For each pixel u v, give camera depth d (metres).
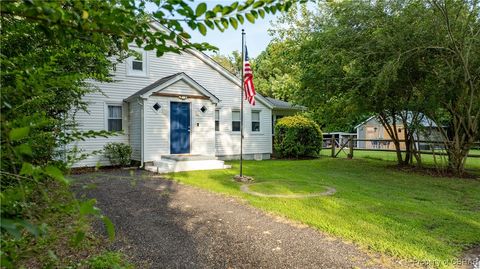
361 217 4.43
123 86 11.07
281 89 22.64
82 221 1.02
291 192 6.14
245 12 1.20
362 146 25.59
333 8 9.62
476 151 19.73
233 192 6.09
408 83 9.18
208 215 4.55
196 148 11.48
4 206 0.86
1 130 0.80
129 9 1.23
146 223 4.15
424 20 8.26
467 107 8.67
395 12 8.67
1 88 0.97
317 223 4.11
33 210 0.98
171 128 10.91
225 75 13.31
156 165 10.29
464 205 5.32
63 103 2.84
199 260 3.05
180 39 1.25
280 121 14.62
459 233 3.82
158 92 10.52
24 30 1.43
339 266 2.93
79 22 1.04
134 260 3.00
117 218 4.34
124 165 10.48
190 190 6.36
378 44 8.55
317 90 10.57
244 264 2.97
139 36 1.23
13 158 0.86
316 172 9.27
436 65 8.50
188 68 12.50
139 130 10.57
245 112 13.83
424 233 3.79
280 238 3.64
